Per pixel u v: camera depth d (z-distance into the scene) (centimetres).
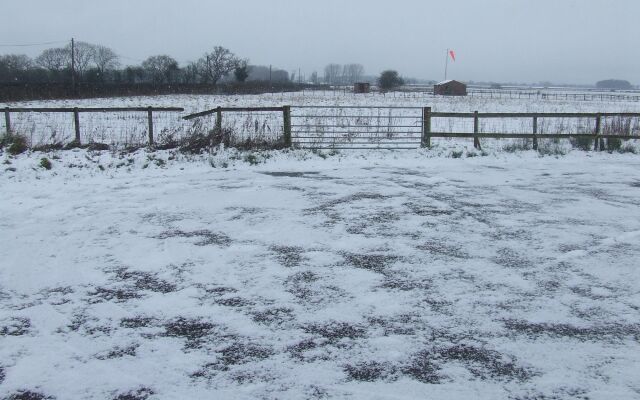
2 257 651
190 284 566
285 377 391
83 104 3453
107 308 509
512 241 708
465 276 583
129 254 661
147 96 4950
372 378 389
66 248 684
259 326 471
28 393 373
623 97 7731
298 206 907
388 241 708
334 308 505
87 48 9475
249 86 6644
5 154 1343
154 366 407
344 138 1647
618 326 468
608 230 758
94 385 383
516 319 481
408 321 478
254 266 617
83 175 1183
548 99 6525
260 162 1371
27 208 895
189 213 861
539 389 374
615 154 1547
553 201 947
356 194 1006
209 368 404
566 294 536
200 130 1536
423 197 980
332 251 668
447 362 410
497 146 1617
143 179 1159
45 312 501
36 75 7556
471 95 7294
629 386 377
